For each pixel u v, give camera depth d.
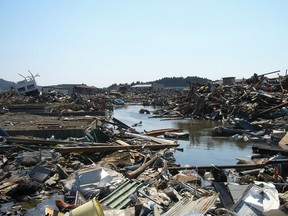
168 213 8.12
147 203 9.15
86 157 15.93
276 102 34.72
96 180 10.82
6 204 10.05
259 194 8.75
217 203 8.84
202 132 28.78
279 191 10.51
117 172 12.27
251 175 13.15
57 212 8.54
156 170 13.72
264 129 26.08
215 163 16.78
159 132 26.70
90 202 6.87
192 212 7.78
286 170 13.23
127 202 9.48
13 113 38.38
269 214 7.65
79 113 39.22
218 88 44.44
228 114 36.91
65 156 15.89
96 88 111.31
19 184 10.90
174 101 58.09
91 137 19.88
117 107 69.06
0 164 14.07
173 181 11.45
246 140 23.73
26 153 15.55
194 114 41.69
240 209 8.27
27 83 65.69
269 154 17.50
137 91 110.12
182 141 23.94
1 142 17.84
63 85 103.62
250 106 34.69
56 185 11.67
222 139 24.73
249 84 51.50
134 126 33.56
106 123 30.62
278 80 48.00
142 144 19.48
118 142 19.14
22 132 21.55
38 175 12.34
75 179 10.96
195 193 10.16
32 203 10.19
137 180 11.70
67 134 21.77
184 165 15.62
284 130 25.20
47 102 56.91
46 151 15.92
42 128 22.72
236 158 17.44
